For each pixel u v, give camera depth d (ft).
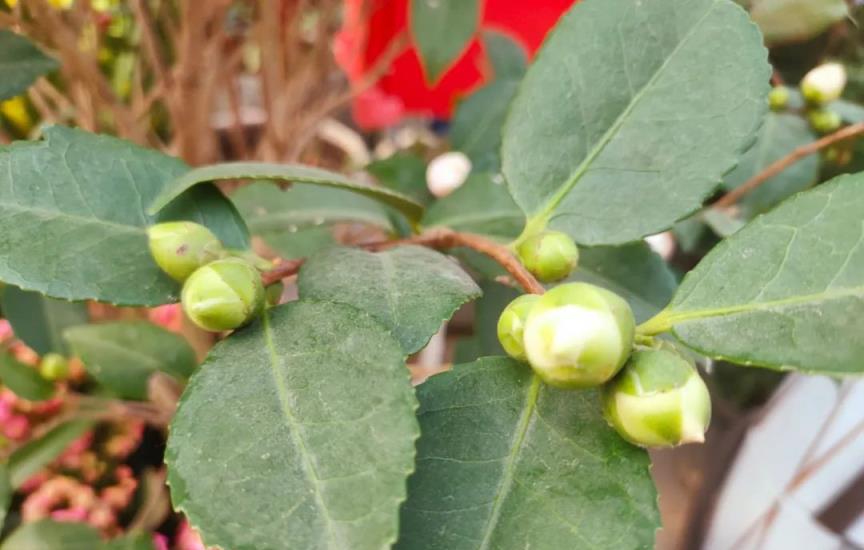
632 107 0.51
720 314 0.40
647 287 0.64
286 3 1.07
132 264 0.47
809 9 0.72
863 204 0.39
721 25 0.50
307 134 1.15
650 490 0.39
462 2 0.91
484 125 1.03
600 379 0.35
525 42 1.25
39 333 0.82
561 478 0.40
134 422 0.97
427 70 0.93
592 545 0.38
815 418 1.23
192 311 0.41
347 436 0.36
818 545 1.14
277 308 0.43
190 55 0.89
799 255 0.39
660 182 0.50
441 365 0.98
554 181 0.52
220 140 1.30
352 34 1.26
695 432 0.35
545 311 0.35
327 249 0.50
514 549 0.38
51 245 0.46
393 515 0.33
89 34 0.99
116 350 0.81
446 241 0.54
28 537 0.82
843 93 1.02
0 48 0.68
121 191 0.49
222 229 0.51
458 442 0.41
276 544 0.34
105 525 0.90
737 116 0.48
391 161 0.99
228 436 0.37
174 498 0.36
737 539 1.12
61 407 0.90
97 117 0.95
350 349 0.40
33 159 0.47
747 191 0.81
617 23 0.52
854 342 0.36
